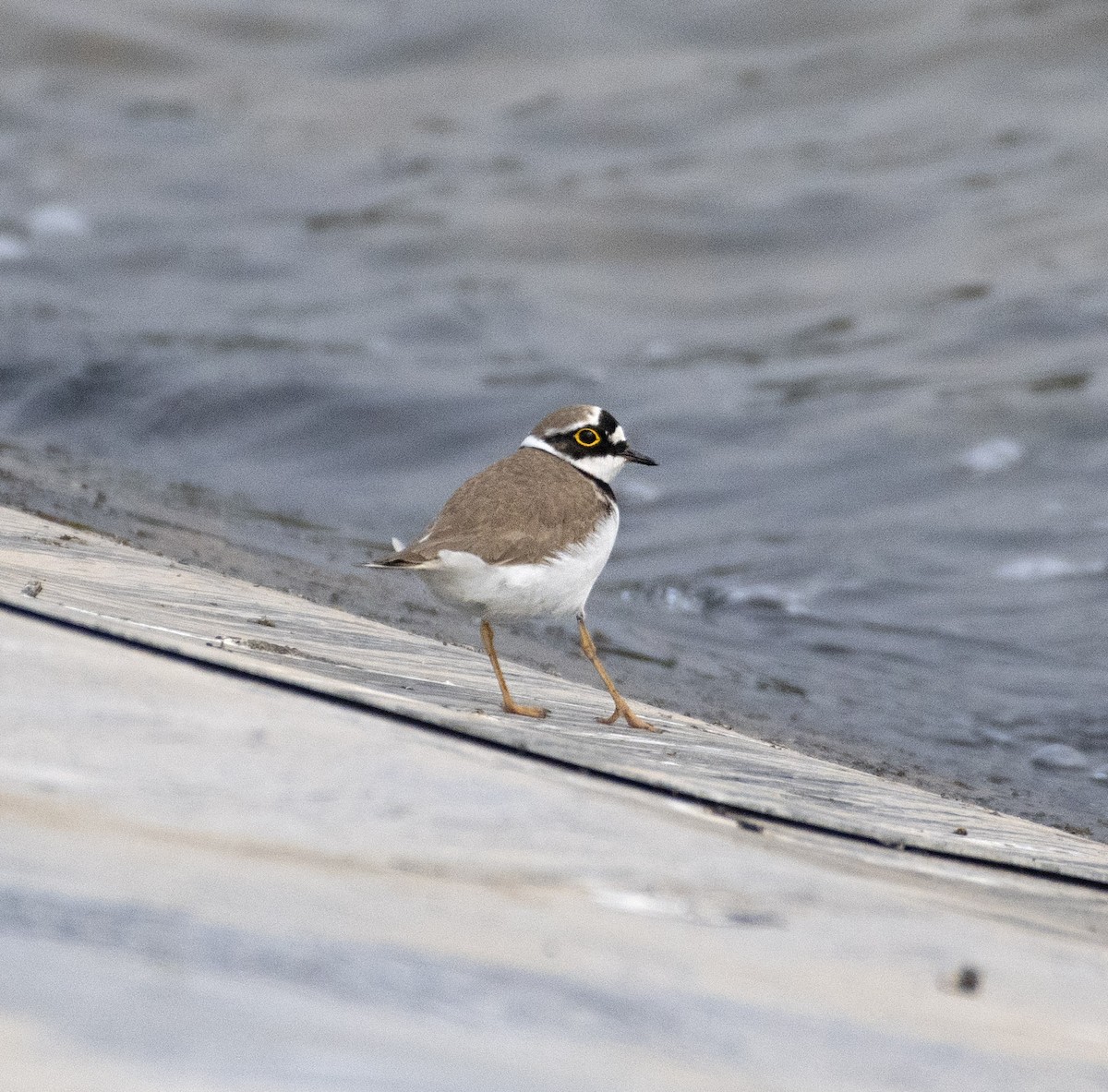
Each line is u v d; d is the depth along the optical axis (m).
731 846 4.66
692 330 22.83
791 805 5.92
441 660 8.26
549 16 38.44
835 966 3.73
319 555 12.16
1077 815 9.20
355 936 3.25
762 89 32.88
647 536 15.98
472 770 4.66
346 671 6.77
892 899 4.50
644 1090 2.76
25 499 11.17
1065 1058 3.35
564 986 3.21
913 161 28.30
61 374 19.14
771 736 9.70
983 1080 3.12
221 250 26.11
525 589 7.04
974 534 15.88
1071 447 18.05
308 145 32.81
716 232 26.31
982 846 6.12
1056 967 4.13
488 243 26.39
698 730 7.99
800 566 14.96
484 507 7.05
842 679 11.89
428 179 29.86
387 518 15.28
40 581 6.60
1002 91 30.77
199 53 38.88
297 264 25.61
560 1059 2.84
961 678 12.17
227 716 4.59
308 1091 2.49
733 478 17.66
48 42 38.00
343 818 4.01
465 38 38.25
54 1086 2.37
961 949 4.10
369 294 24.12
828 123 30.70
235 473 16.70
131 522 11.47
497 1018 2.98
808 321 22.98
